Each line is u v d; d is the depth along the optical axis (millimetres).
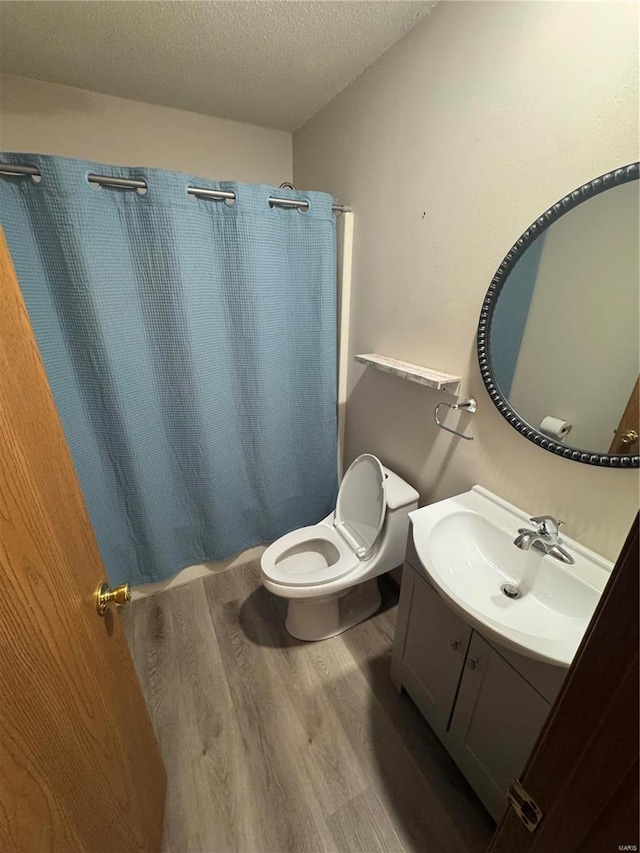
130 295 1343
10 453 439
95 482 1477
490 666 936
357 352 1821
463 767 1091
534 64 868
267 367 1679
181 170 1783
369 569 1461
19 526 452
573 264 878
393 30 1170
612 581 343
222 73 1400
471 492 1262
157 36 1196
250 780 1129
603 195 797
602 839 365
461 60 1026
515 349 1043
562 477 996
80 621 581
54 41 1216
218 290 1505
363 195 1533
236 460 1791
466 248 1139
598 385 878
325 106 1646
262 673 1448
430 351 1358
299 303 1699
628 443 842
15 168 1061
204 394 1565
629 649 327
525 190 948
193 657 1513
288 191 1483
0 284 459
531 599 999
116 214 1240
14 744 457
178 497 1722
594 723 366
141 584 1767
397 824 1040
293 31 1175
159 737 1237
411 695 1293
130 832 773
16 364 481
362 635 1622
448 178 1146
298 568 1640
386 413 1686
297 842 1003
